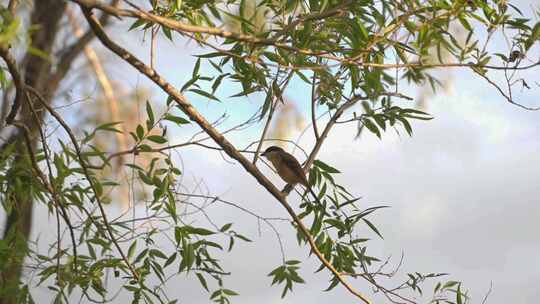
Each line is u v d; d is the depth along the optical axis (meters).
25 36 7.02
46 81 12.03
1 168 10.20
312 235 11.59
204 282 10.92
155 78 9.66
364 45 10.02
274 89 10.45
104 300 9.92
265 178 10.66
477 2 9.93
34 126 10.91
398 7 10.20
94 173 10.27
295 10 9.70
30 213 11.13
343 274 10.91
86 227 10.20
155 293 10.63
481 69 10.00
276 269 11.27
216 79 10.70
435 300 10.69
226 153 10.30
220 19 10.29
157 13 9.85
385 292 10.77
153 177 10.37
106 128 10.09
